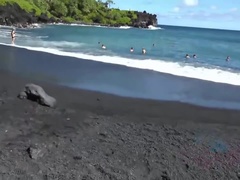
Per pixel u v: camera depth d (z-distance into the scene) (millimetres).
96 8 123188
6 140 9336
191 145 10133
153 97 15781
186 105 14805
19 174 7648
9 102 12570
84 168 8148
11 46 30016
